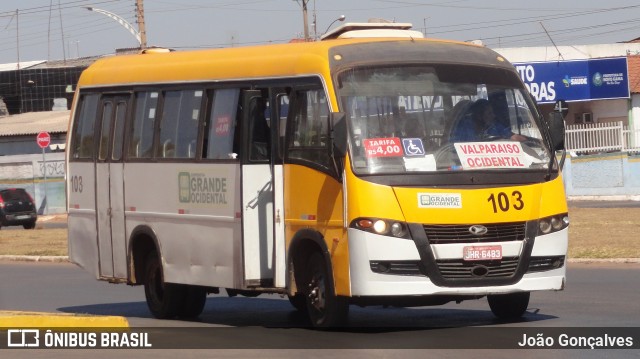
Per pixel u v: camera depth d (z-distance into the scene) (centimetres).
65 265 3544
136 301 2378
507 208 1538
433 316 1828
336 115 1495
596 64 7206
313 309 1620
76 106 2195
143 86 1984
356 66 1580
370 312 1925
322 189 1570
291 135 1644
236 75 1752
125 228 2012
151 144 1947
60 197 7306
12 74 11006
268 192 1689
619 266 2709
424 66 1598
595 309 1852
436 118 1569
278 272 1664
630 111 7312
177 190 1870
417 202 1503
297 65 1641
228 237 1741
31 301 2406
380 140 1535
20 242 4622
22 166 7312
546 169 1591
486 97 1608
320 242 1570
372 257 1493
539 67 7269
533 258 1555
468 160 1547
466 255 1511
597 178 5691
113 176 2048
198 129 1825
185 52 1919
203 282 1808
